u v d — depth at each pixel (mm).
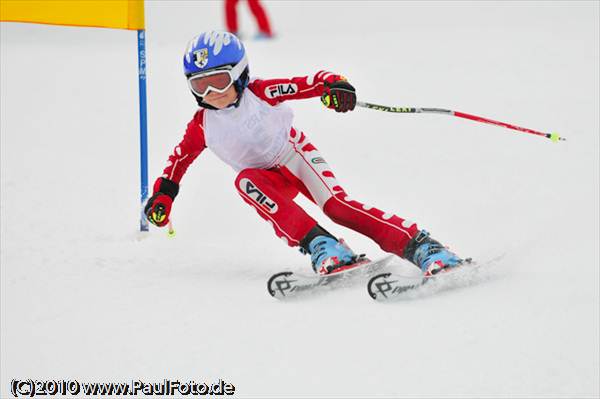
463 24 57344
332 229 19984
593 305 12781
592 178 22484
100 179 25641
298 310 13555
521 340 11641
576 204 20109
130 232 20266
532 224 18750
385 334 12211
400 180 23781
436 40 49531
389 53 45344
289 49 47906
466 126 29422
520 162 24688
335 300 13961
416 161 25688
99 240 19516
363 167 25422
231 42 15078
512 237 17797
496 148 26438
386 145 27812
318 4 72625
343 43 50219
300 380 10977
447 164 25109
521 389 10320
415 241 14812
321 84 15188
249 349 12078
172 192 16656
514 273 14805
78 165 27297
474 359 11180
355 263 14977
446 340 11836
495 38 48594
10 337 13258
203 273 16547
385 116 31719
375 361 11352
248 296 14617
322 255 14859
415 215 20344
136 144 30078
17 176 25969
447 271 14008
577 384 10359
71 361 12180
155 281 16016
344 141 28734
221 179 25641
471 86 35656
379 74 39250
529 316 12461
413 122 30578
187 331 12984
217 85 15023
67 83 41906
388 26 58969
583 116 29438
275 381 11000
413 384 10625
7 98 38750
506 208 20375
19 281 16359
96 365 11977
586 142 26266
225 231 20406
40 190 24422
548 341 11547
